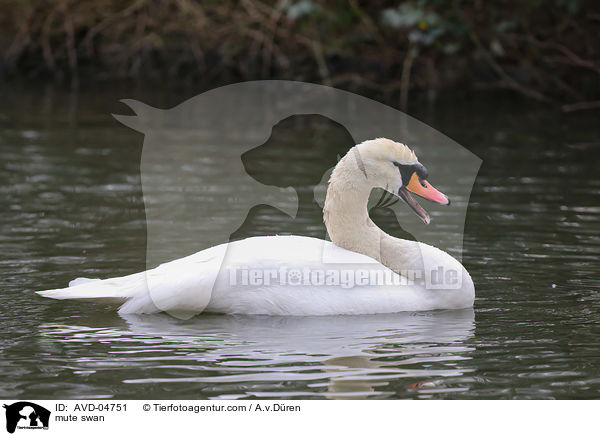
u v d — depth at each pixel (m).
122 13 32.81
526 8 29.44
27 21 33.19
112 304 9.80
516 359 8.03
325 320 9.35
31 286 10.41
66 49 34.19
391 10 27.27
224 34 32.66
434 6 27.92
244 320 9.38
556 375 7.62
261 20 31.05
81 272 11.01
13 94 28.98
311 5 28.69
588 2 29.94
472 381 7.49
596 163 19.12
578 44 30.41
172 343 8.52
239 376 7.59
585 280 10.78
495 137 22.34
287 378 7.54
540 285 10.60
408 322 9.27
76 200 15.42
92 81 32.47
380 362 7.96
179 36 33.22
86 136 22.02
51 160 19.06
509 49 30.72
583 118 25.77
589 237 12.94
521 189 16.50
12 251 12.02
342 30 30.61
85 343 8.50
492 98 29.73
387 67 31.03
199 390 7.26
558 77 30.77
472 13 29.08
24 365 7.84
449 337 8.70
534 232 13.27
